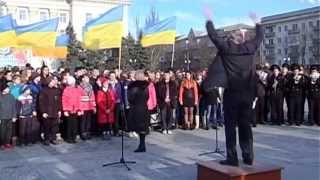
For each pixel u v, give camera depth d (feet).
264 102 49.90
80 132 41.60
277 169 21.88
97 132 42.96
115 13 41.93
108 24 42.16
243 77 22.50
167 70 47.88
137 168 29.17
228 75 22.56
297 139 39.70
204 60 223.92
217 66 22.74
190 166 29.50
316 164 29.63
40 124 39.81
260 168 21.80
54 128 39.29
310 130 45.19
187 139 40.78
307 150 34.60
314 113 48.62
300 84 48.24
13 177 27.37
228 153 22.65
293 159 31.27
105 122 42.24
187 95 46.44
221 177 21.18
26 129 38.86
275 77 49.32
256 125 48.73
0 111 37.06
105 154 34.17
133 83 35.14
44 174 28.07
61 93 40.06
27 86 39.06
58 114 39.42
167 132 44.52
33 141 39.32
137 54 167.02
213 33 22.75
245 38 23.12
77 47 152.76
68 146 38.09
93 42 42.98
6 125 37.32
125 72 47.16
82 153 34.78
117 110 43.14
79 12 270.26
